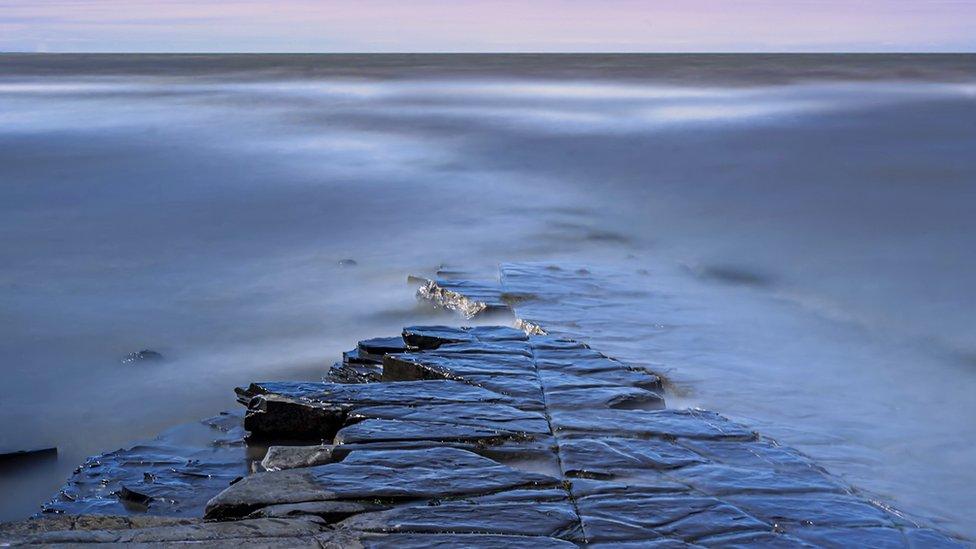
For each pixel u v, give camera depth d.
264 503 5.44
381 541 4.89
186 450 7.64
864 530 5.35
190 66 113.50
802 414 8.32
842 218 19.34
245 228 18.45
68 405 9.29
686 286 13.41
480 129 36.81
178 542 4.78
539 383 8.01
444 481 5.77
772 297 13.06
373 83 70.62
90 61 140.62
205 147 31.53
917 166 26.77
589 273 13.21
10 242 17.34
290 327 11.91
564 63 125.75
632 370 8.59
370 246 16.72
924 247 16.66
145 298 13.45
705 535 5.16
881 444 7.66
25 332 11.78
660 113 43.78
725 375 9.16
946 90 61.66
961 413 8.50
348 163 27.66
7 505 7.10
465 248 16.47
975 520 6.12
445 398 7.59
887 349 10.58
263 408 7.67
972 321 11.95
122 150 30.86
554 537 5.04
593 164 27.38
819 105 48.84
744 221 19.06
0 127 38.00
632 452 6.43
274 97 54.75
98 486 6.95
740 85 67.69
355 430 6.79
